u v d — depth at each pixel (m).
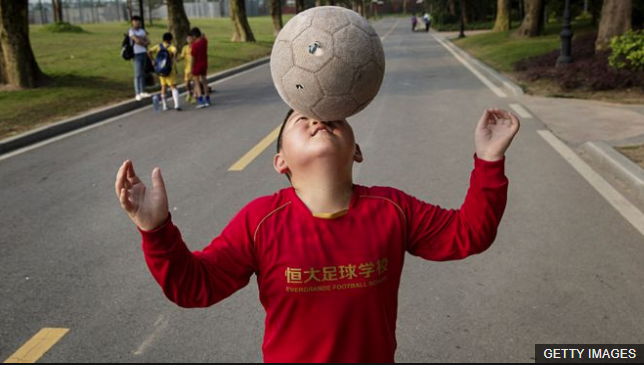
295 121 1.44
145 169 7.01
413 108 10.48
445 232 1.50
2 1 12.64
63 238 4.85
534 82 12.78
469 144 7.59
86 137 9.16
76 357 3.11
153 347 3.18
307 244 1.38
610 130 8.05
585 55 14.52
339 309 1.39
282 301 1.41
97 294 3.81
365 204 1.44
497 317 3.35
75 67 16.59
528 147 7.27
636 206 5.07
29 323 3.47
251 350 3.13
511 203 5.21
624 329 3.17
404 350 3.08
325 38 1.33
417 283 3.79
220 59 21.27
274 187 6.03
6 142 8.44
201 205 5.53
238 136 8.66
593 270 3.86
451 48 26.30
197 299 1.39
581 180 5.86
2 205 5.84
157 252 1.29
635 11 20.34
